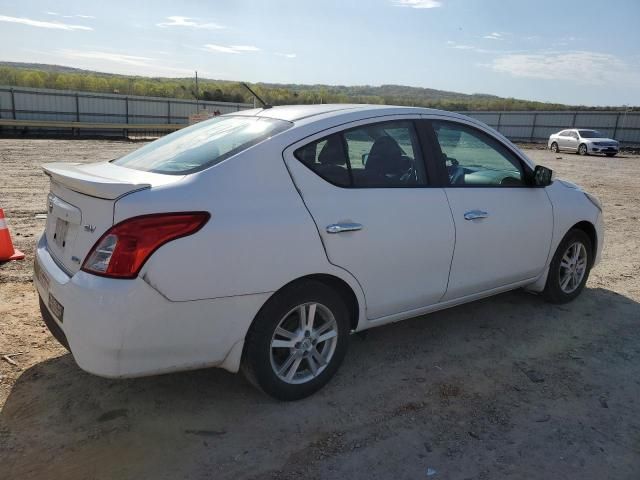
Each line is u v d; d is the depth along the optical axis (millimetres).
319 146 3252
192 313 2762
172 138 3715
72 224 2953
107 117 38719
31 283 5090
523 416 3234
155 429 2980
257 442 2908
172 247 2662
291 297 3072
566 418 3225
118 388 3361
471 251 3924
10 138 29156
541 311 4883
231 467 2707
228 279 2820
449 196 3789
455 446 2932
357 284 3352
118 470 2648
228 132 3400
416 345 4145
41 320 4266
